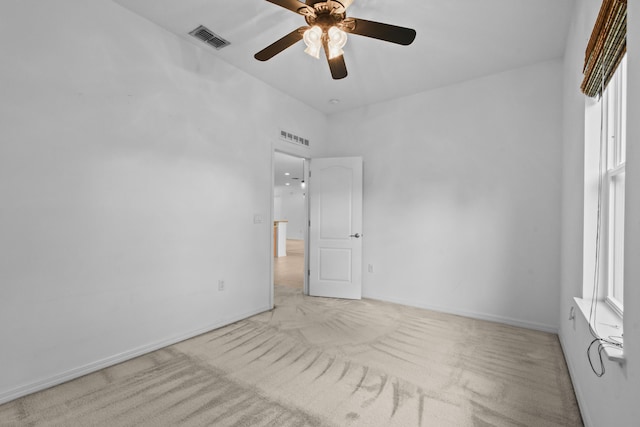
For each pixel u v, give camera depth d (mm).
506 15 2473
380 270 4246
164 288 2707
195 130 2949
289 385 2125
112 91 2373
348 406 1898
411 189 4000
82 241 2221
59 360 2113
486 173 3480
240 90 3395
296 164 8844
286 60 3205
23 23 1967
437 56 3096
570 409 1883
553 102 3117
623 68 1734
